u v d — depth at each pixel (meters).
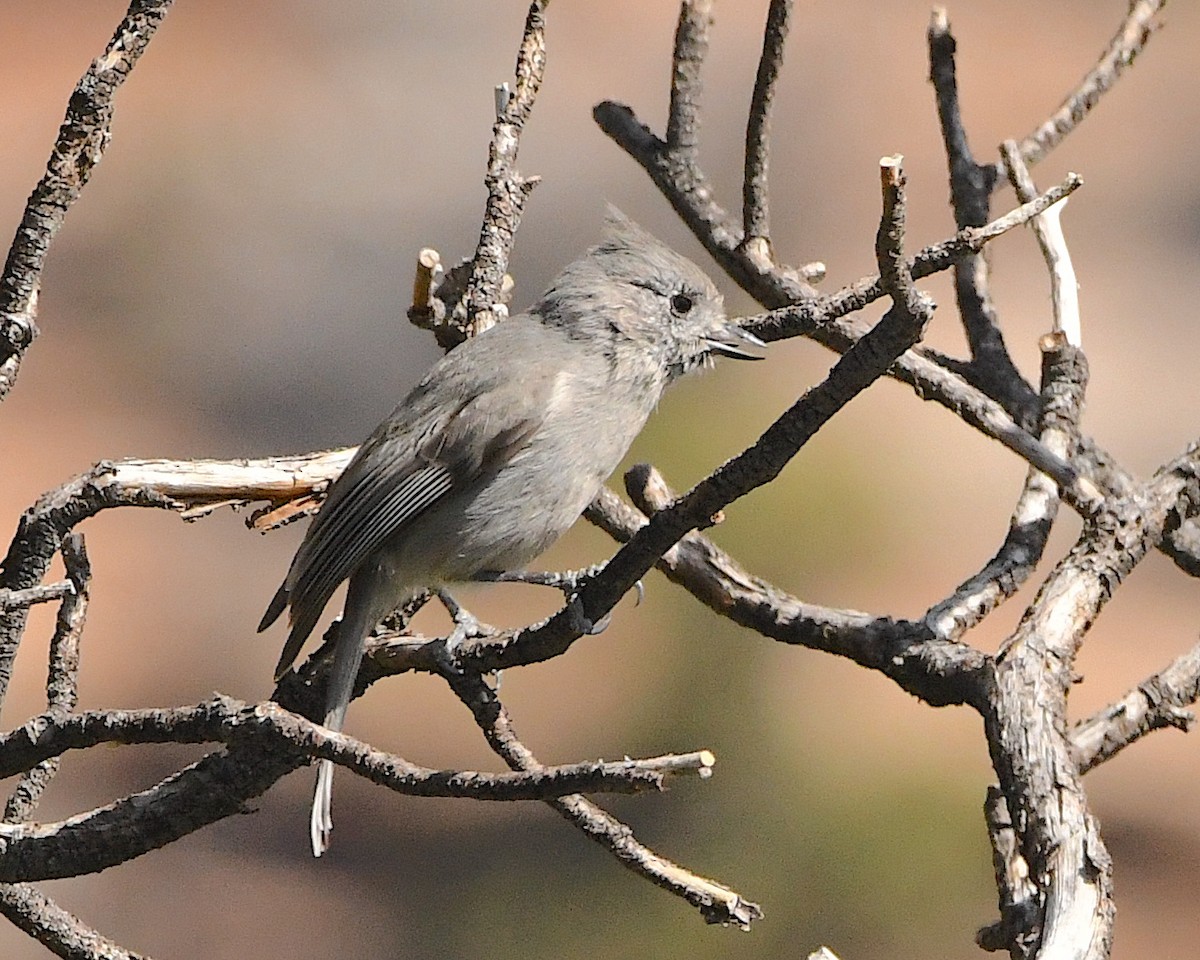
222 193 21.42
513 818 12.46
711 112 22.88
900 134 22.42
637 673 11.96
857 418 14.62
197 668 14.68
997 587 5.65
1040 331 17.39
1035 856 4.55
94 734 4.75
